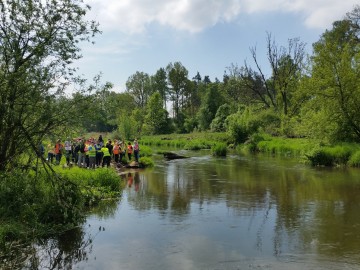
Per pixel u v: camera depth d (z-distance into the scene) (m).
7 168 11.23
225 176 21.41
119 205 13.73
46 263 8.24
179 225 11.04
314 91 27.91
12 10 10.58
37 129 11.23
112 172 16.58
